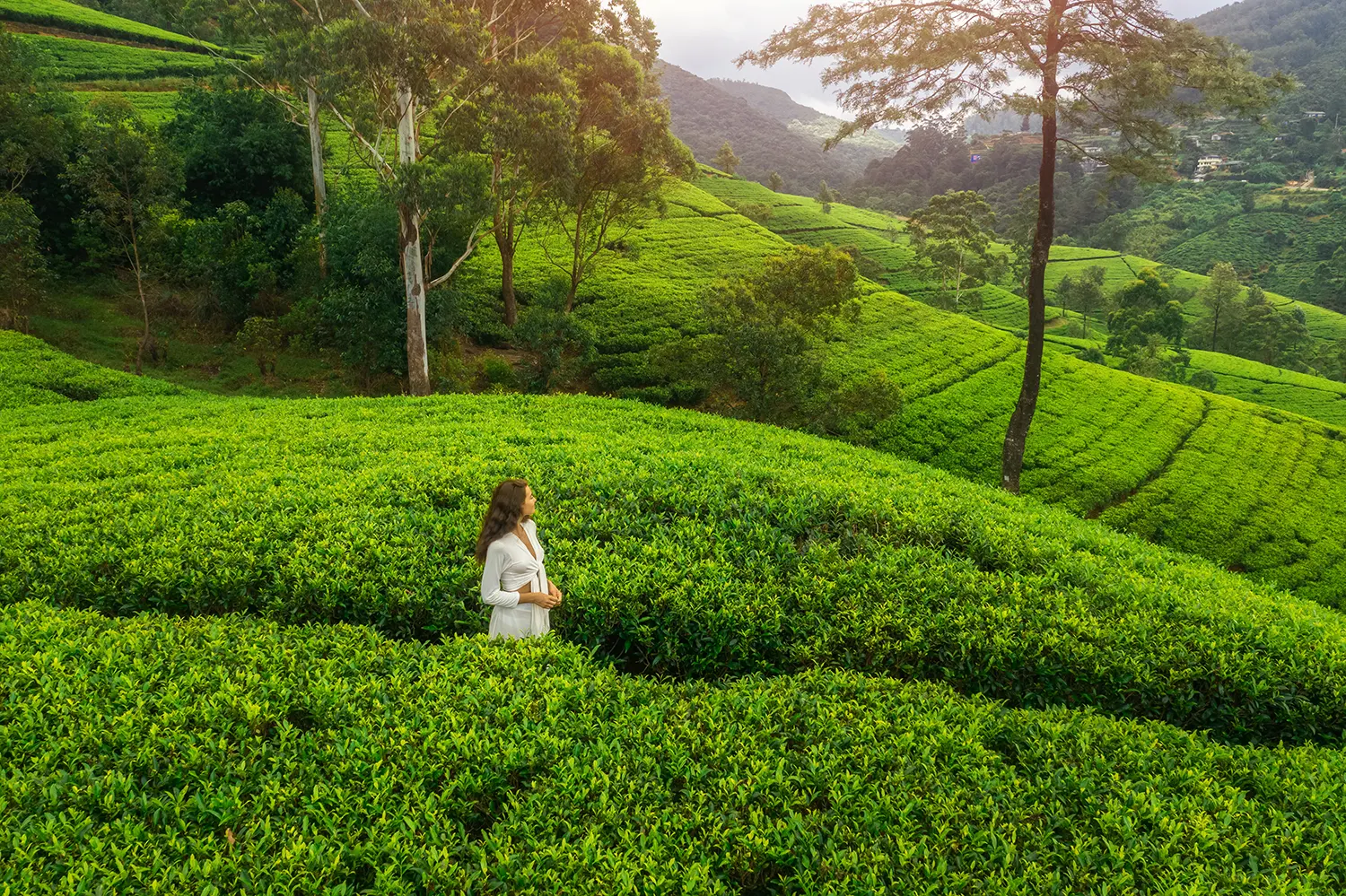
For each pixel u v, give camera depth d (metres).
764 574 8.86
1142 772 5.55
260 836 4.39
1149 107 19.83
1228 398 48.03
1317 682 7.43
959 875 4.33
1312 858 4.74
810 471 13.59
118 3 80.25
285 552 8.84
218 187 37.81
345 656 6.53
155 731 5.12
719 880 4.20
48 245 34.03
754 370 26.92
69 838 4.21
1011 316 100.62
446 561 8.85
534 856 4.29
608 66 33.84
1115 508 31.27
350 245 30.45
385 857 4.30
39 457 13.88
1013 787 5.21
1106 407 41.75
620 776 5.04
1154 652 7.71
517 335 33.25
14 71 33.75
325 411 18.75
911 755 5.54
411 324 28.34
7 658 6.09
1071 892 4.32
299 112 37.19
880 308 52.69
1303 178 181.25
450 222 31.09
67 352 29.25
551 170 29.64
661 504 10.82
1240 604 9.04
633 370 35.69
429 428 16.19
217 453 13.96
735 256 56.19
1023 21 20.03
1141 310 83.25
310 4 31.38
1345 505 34.34
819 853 4.56
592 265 45.41
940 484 13.67
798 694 6.34
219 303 32.38
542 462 12.88
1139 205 185.25
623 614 8.01
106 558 8.75
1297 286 136.75
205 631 6.89
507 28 34.06
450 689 5.92
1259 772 5.71
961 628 7.93
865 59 20.88
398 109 28.05
